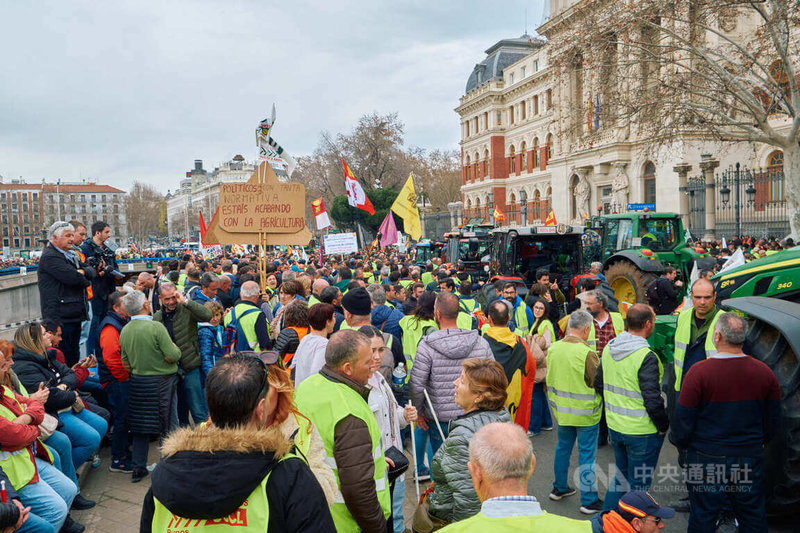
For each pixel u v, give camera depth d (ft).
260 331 21.97
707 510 12.88
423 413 15.40
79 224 24.63
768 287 20.02
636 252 41.04
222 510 5.73
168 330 21.21
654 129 57.36
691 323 17.37
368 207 55.26
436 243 79.77
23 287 40.04
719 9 53.62
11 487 11.53
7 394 13.73
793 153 51.88
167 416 19.35
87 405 19.93
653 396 14.43
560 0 88.17
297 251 75.66
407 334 20.56
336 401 9.71
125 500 18.15
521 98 170.91
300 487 6.18
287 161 27.91
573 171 129.80
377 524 9.43
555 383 17.02
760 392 12.49
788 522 15.43
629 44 55.11
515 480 7.08
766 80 53.88
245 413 6.57
